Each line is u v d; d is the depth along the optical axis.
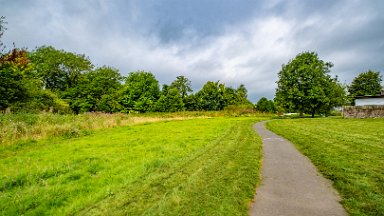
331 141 14.66
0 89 29.45
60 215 6.12
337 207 5.82
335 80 61.38
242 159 10.51
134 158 11.66
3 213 6.23
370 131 20.17
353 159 9.93
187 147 14.12
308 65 58.78
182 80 102.19
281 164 9.84
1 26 31.53
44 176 9.18
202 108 98.69
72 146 15.07
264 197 6.48
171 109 77.56
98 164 10.56
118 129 24.83
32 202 6.79
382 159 9.88
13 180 8.41
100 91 54.94
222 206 5.91
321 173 8.53
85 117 26.97
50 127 19.03
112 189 7.52
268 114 70.75
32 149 14.48
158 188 7.41
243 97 110.00
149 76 77.81
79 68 61.38
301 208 5.80
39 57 58.59
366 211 5.51
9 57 37.12
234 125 28.83
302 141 15.15
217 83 100.56
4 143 15.48
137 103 73.25
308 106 58.75
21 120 19.80
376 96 54.19
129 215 5.81
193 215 5.56
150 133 21.45
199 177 8.12
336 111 74.31
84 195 7.27
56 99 43.09
